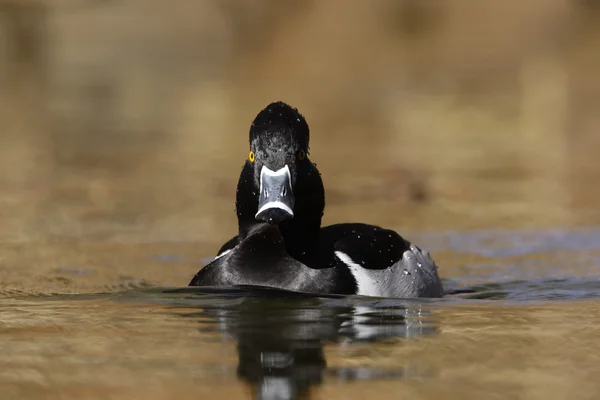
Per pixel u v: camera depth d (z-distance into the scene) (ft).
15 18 108.78
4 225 44.11
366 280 28.71
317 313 25.39
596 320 25.21
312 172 28.19
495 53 104.99
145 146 68.80
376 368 20.20
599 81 93.15
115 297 28.04
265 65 104.63
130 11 111.75
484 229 44.19
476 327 24.21
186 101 87.61
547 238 41.91
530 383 19.24
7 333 23.49
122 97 89.40
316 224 28.58
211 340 22.44
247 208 28.50
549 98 87.30
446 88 93.56
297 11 112.27
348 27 111.86
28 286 31.30
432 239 42.04
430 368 20.27
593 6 109.70
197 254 38.29
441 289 32.19
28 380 19.42
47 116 80.59
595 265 36.73
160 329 23.67
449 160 64.44
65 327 24.07
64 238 41.14
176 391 18.58
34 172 59.11
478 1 112.16
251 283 28.22
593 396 18.47
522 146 70.03
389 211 48.80
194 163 62.49
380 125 78.43
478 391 18.72
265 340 22.43
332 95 90.89
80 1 111.34
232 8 112.16
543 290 31.40
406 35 111.24
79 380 19.39
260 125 27.43
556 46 105.70
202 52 108.78
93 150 66.95
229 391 18.58
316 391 18.61
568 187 55.16
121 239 41.19
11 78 97.04
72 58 105.91
